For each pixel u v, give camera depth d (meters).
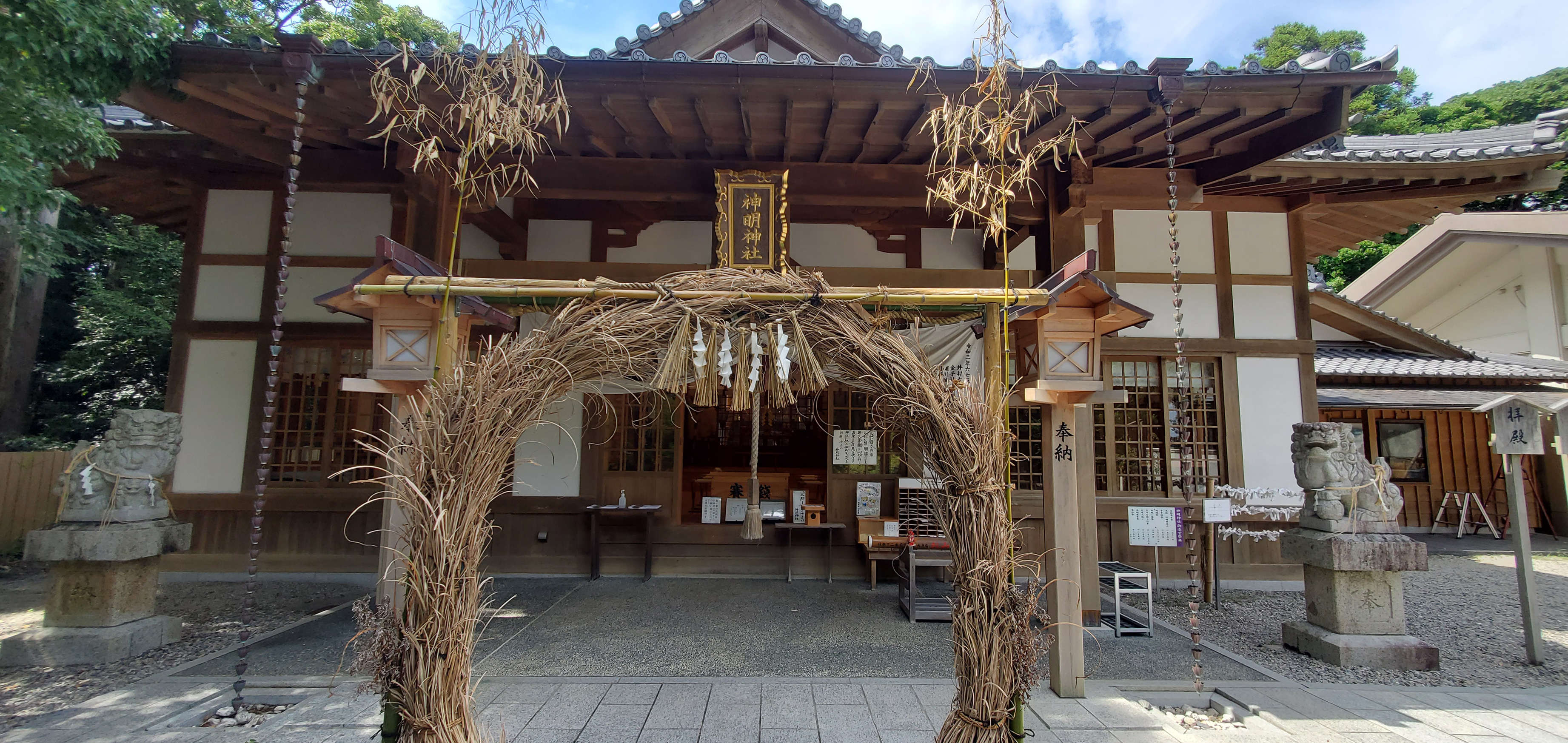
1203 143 4.38
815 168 4.82
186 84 3.83
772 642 4.07
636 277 4.56
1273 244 6.09
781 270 4.36
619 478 5.96
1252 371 5.92
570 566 5.80
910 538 4.83
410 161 4.40
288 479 5.58
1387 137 9.35
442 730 1.93
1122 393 3.17
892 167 4.83
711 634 4.23
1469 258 10.24
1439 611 5.20
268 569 5.48
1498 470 9.27
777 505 6.06
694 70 3.71
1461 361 8.32
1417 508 9.23
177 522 4.16
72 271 9.50
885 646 3.99
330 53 3.50
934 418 2.24
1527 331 9.82
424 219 4.52
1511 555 7.79
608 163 4.75
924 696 3.20
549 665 3.63
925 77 3.70
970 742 2.13
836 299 2.27
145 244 9.23
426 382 2.82
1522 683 3.54
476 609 2.09
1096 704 3.10
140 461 3.96
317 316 5.66
